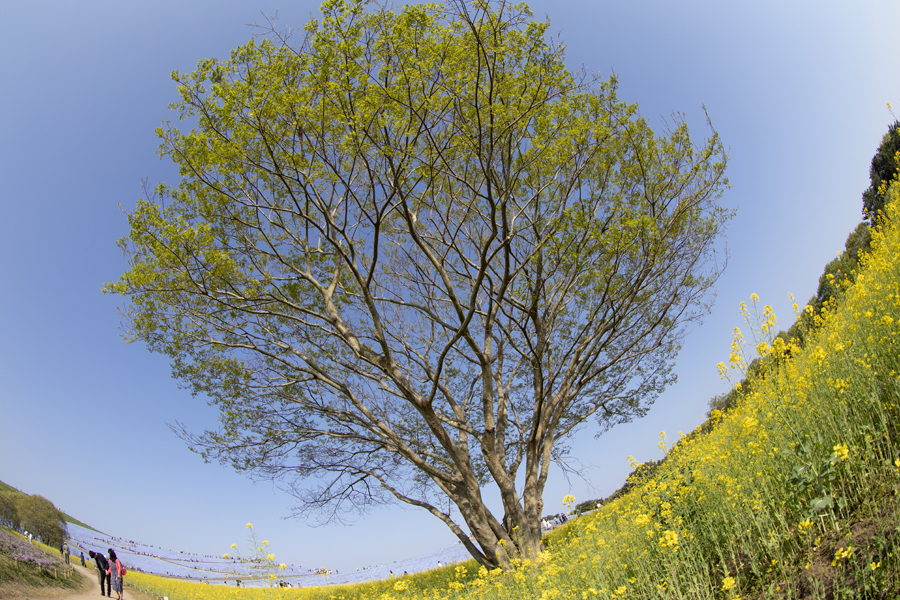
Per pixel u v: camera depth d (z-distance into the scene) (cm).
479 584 629
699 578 327
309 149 842
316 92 793
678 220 1008
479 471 1185
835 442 327
